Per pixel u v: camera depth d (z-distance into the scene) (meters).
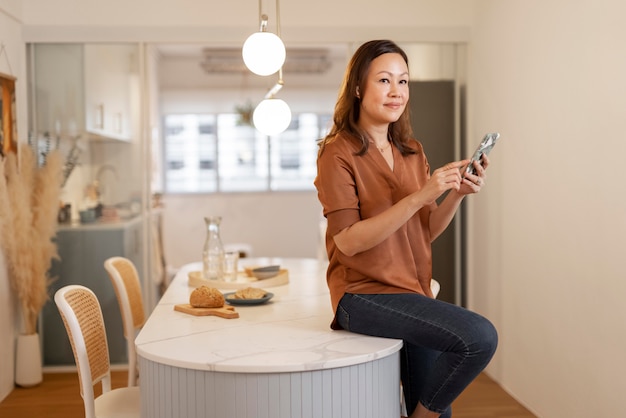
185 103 8.36
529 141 3.87
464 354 2.08
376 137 2.33
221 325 2.52
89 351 2.54
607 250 3.03
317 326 2.48
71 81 4.84
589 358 3.21
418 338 2.16
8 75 4.38
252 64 3.05
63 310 2.42
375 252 2.25
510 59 4.15
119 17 4.81
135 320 3.43
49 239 4.68
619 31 2.91
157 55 8.05
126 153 4.89
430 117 5.00
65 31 4.78
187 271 3.94
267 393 1.99
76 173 4.89
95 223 4.91
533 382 3.87
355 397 2.07
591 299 3.18
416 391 2.47
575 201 3.33
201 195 8.42
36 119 4.84
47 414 3.99
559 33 3.49
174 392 2.07
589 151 3.18
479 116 4.75
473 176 2.23
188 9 4.82
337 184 2.22
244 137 8.48
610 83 2.99
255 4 4.83
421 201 2.09
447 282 5.10
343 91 2.32
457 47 5.00
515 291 4.11
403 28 4.91
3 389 4.32
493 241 4.48
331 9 4.88
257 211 8.49
